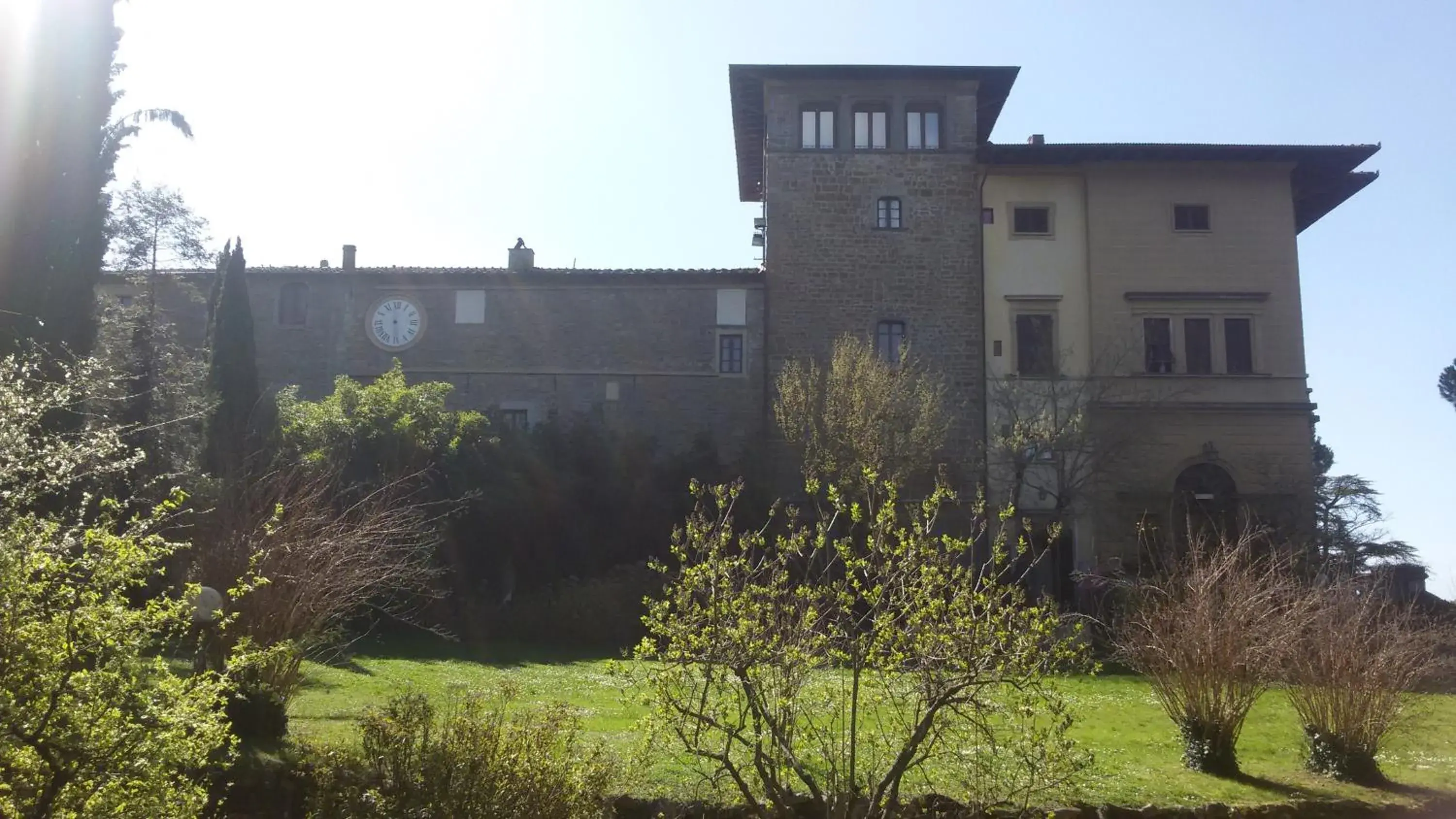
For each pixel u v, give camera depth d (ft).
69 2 65.51
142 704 21.57
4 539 20.57
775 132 122.31
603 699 54.54
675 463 109.60
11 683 20.11
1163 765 44.75
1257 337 117.80
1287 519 107.76
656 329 119.96
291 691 39.55
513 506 97.50
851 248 120.16
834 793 27.07
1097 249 119.14
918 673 26.58
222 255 97.25
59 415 43.98
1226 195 120.26
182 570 42.16
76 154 64.49
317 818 28.40
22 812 20.97
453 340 120.26
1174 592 48.19
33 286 61.05
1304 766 46.24
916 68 120.78
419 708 30.71
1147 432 114.21
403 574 52.70
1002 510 29.89
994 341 119.03
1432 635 48.21
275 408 90.89
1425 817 40.86
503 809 26.89
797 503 108.68
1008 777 30.91
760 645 26.32
